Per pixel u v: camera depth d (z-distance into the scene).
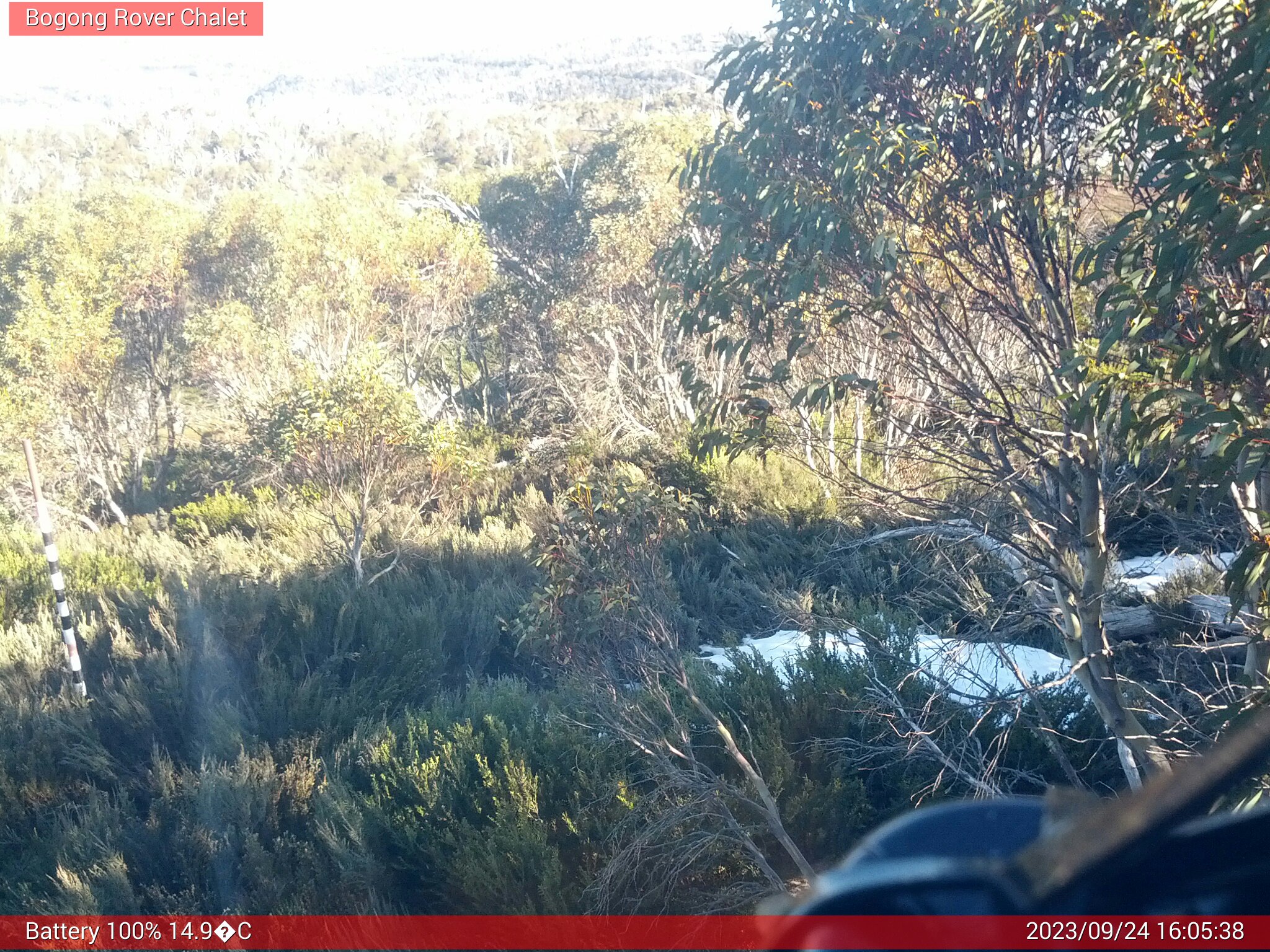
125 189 21.97
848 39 4.70
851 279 4.90
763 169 4.84
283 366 18.55
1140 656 6.57
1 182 45.66
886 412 4.86
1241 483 4.29
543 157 42.53
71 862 5.58
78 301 18.12
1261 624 3.65
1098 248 3.54
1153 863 0.91
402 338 21.42
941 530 5.12
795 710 6.09
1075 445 4.73
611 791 5.27
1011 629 5.35
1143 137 3.48
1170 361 3.42
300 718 7.27
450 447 13.12
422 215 23.70
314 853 5.59
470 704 6.92
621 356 18.77
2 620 10.20
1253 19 3.09
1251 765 0.92
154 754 6.72
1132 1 3.95
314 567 11.43
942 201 4.63
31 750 6.78
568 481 14.75
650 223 21.55
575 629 4.96
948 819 1.13
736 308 5.11
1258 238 2.88
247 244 21.31
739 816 5.30
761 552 10.96
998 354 6.12
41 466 17.62
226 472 18.00
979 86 4.50
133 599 10.05
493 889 4.96
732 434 5.24
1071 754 5.90
